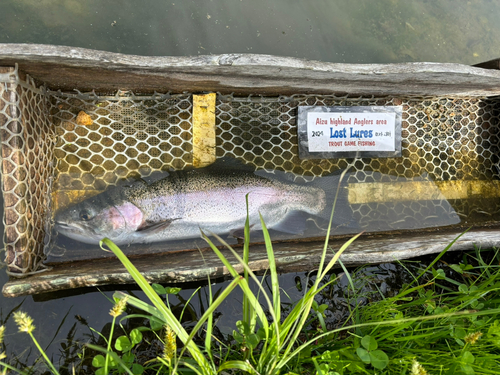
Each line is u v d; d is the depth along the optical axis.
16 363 0.53
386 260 0.57
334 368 0.47
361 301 0.63
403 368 0.47
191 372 0.48
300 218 0.72
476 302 0.54
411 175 0.77
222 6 0.75
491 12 0.88
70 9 0.68
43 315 0.56
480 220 0.78
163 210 0.65
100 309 0.58
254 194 0.69
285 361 0.43
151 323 0.50
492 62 0.65
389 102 0.76
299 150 0.72
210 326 0.42
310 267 0.62
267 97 0.71
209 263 0.55
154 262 0.58
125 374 0.48
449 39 0.86
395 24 0.83
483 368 0.45
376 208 0.75
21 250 0.52
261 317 0.41
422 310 0.58
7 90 0.50
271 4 0.77
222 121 0.71
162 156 0.68
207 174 0.67
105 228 0.63
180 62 0.50
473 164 0.79
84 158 0.66
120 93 0.65
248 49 0.76
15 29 0.65
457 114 0.79
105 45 0.70
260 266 0.55
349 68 0.54
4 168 0.51
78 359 0.55
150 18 0.72
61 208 0.64
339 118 0.74
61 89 0.62
